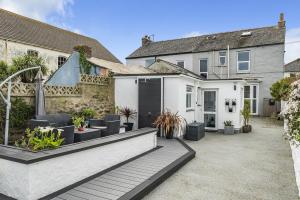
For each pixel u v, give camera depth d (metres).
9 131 7.04
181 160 6.17
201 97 12.66
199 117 12.59
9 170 3.82
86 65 11.98
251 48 19.31
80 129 6.72
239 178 5.39
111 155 5.52
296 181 5.18
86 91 10.45
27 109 7.70
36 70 8.88
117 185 4.42
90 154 4.86
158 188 4.75
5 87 7.14
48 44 17.28
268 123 15.37
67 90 9.57
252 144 9.20
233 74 20.02
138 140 6.72
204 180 5.24
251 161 6.80
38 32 18.19
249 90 19.20
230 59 20.12
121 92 11.21
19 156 3.79
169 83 9.91
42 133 4.99
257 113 19.17
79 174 4.58
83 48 14.16
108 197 3.88
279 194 4.56
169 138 9.45
